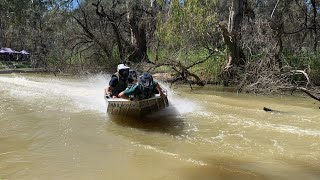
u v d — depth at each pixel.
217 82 18.28
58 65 25.81
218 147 7.38
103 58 25.70
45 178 5.75
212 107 11.45
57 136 8.06
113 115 10.04
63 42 27.22
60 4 26.28
